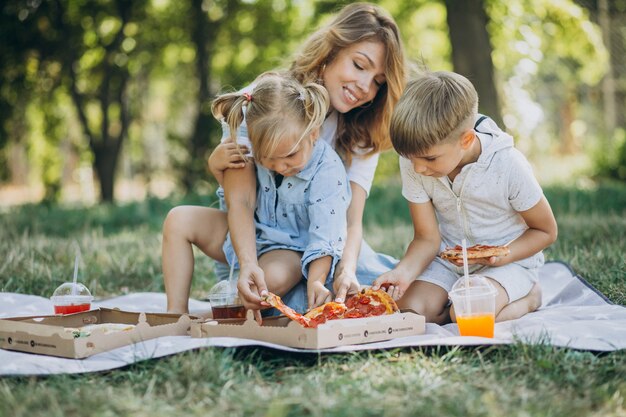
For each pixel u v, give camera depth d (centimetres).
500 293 304
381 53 335
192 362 222
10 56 1263
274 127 283
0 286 404
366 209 805
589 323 270
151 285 428
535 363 228
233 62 1455
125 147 1664
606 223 534
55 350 251
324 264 297
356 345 253
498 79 1300
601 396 205
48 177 1492
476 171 306
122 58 1320
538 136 1584
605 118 1368
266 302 267
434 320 318
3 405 203
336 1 1123
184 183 1286
